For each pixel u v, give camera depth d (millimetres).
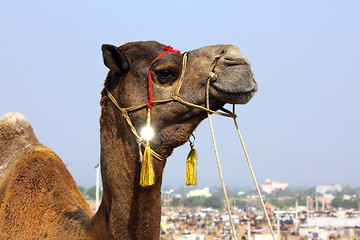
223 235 60188
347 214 85375
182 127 4074
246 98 3932
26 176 5223
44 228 4672
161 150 4117
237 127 4035
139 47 4316
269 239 44719
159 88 4109
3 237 4793
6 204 5035
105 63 4227
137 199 4086
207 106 3949
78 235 4391
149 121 4062
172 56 4137
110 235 4109
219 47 4117
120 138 4238
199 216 90000
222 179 3670
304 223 65750
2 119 6098
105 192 4254
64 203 4961
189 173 4176
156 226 4168
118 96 4266
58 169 5512
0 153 5816
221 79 3930
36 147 5703
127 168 4141
